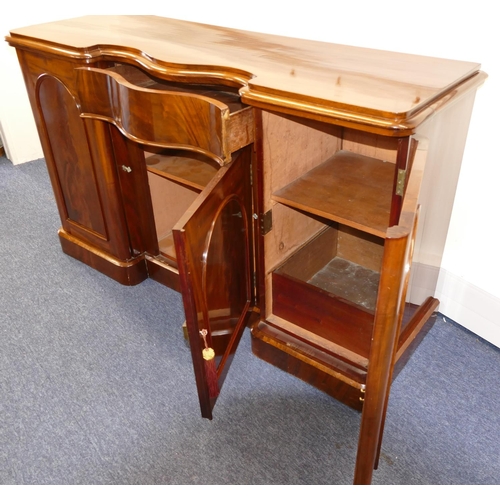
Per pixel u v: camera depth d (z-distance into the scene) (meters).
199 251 1.02
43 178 2.51
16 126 2.57
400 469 1.16
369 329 1.19
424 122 0.90
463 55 1.22
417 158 0.85
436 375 1.39
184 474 1.16
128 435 1.25
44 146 1.67
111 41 1.34
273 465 1.17
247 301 1.42
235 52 1.25
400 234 0.67
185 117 1.07
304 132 1.24
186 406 1.32
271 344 1.36
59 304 1.69
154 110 1.10
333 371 1.26
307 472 1.16
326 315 1.26
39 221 2.16
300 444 1.22
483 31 1.17
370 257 1.60
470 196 1.36
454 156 1.19
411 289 1.24
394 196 0.96
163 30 1.50
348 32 1.38
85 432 1.26
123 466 1.18
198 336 1.07
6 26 2.32
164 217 1.72
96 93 1.22
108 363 1.46
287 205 1.25
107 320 1.62
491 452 1.19
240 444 1.22
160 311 1.65
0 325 1.60
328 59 1.19
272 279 1.33
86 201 1.68
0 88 2.44
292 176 1.26
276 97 0.98
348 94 0.94
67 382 1.40
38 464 1.19
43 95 1.53
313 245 1.50
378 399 0.83
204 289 1.08
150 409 1.32
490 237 1.37
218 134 1.02
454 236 1.45
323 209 1.15
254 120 1.08
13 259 1.92
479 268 1.43
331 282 1.56
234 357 1.46
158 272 1.74
